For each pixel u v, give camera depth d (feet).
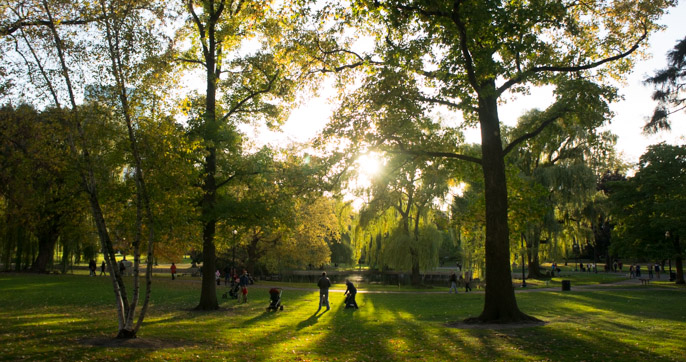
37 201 53.01
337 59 60.90
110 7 39.06
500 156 53.57
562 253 156.66
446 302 85.66
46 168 44.39
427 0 42.19
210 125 65.36
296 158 70.38
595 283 142.31
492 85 53.42
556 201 144.56
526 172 151.43
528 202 61.72
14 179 46.96
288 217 71.67
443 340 40.55
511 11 43.78
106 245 39.27
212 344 38.04
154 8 42.11
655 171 128.36
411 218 146.61
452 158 61.57
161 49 43.75
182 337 41.01
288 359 32.50
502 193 52.85
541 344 37.65
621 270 232.53
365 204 138.21
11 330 41.06
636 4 53.42
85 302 72.43
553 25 46.44
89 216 106.32
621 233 140.05
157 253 136.77
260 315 64.08
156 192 45.21
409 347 37.52
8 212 54.08
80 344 34.78
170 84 45.09
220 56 70.28
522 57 53.57
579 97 51.52
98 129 42.60
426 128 60.18
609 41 55.83
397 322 55.47
